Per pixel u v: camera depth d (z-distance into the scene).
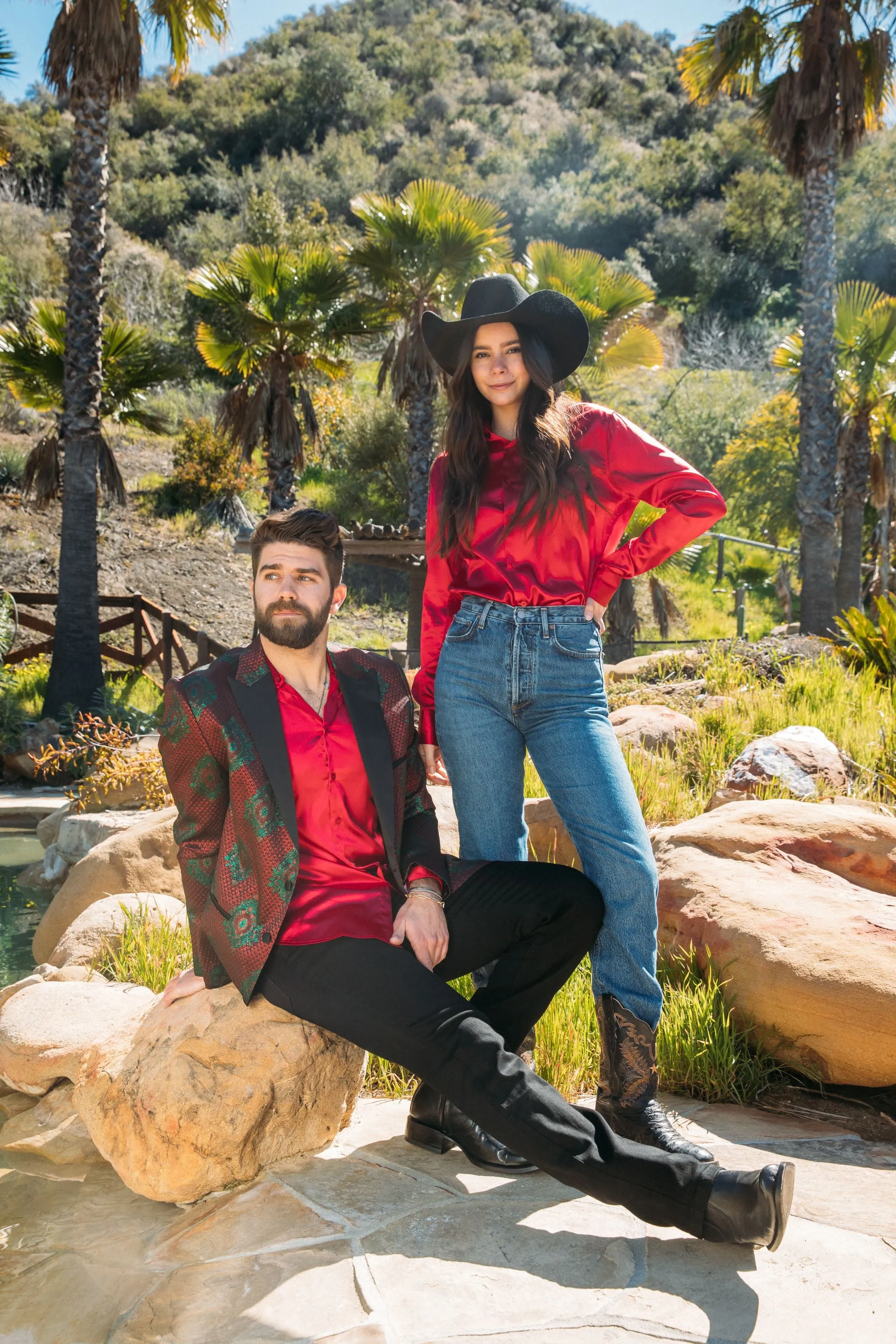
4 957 4.68
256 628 2.32
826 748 5.27
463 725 2.50
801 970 2.85
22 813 8.66
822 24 12.46
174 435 24.73
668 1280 1.86
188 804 2.29
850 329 14.63
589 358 14.36
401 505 22.11
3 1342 1.82
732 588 21.16
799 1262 1.91
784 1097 2.85
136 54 11.92
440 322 2.58
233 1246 2.07
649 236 51.12
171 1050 2.38
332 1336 1.72
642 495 2.57
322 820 2.30
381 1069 3.04
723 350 38.25
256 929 2.23
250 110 66.94
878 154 47.47
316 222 40.09
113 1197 2.44
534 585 2.49
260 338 14.91
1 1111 2.97
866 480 15.23
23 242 31.89
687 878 3.40
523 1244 2.00
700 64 13.98
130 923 3.88
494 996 2.35
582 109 76.38
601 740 2.40
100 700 12.14
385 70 79.00
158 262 35.25
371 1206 2.18
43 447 13.86
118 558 18.83
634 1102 2.33
